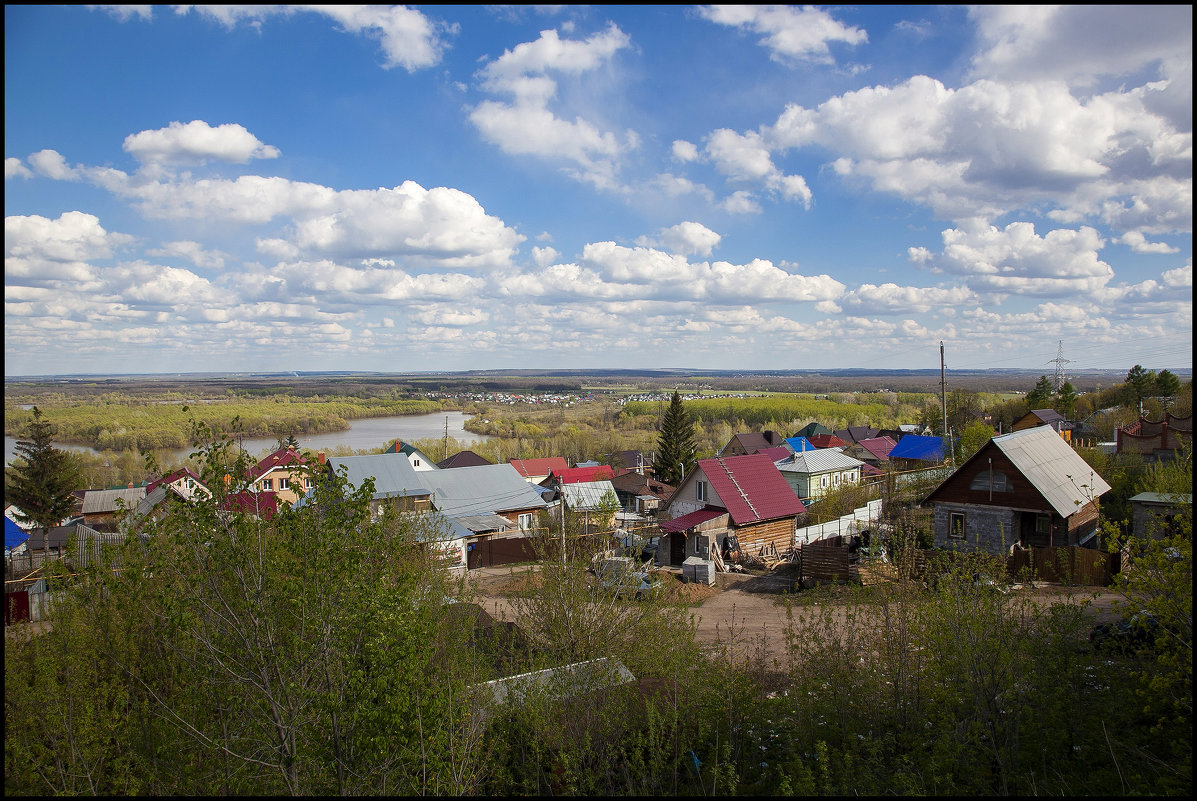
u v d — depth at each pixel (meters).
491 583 25.39
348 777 7.36
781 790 7.52
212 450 7.50
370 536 7.79
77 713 8.26
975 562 11.68
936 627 9.21
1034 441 24.44
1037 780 7.61
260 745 7.46
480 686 8.98
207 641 7.25
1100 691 8.94
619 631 12.38
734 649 14.64
